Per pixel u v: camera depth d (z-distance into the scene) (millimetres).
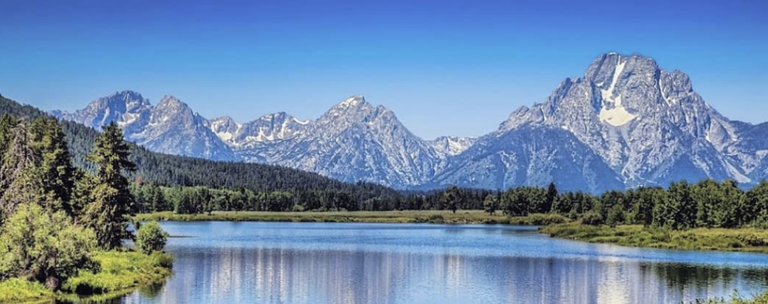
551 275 117188
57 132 113062
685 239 187750
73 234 80188
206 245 171875
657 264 136500
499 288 101875
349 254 153750
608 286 104812
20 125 111562
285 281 105812
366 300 90375
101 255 101250
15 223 78188
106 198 113188
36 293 76312
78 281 82062
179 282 99125
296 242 189500
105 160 115250
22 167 108938
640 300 92875
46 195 105375
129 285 91188
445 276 114875
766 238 182000
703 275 118688
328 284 103750
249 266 124562
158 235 118250
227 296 90000
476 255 153500
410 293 96500
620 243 192875
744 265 135750
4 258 76938
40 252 77938
